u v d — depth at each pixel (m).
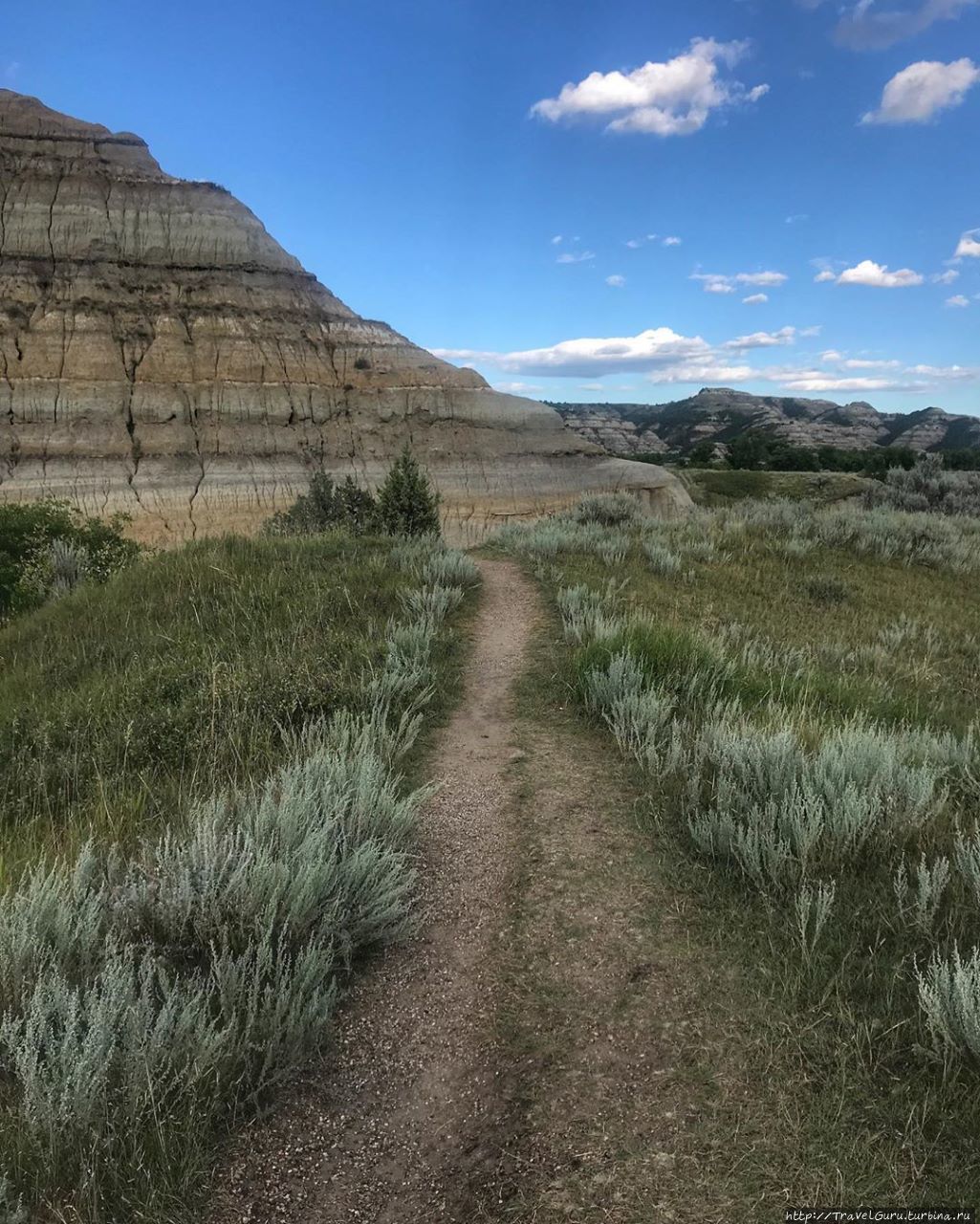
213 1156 2.32
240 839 3.74
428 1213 2.20
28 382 52.53
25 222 58.81
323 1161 2.36
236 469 54.41
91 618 10.05
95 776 5.36
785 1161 2.20
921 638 11.31
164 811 4.64
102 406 53.31
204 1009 2.67
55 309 55.78
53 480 50.31
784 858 3.52
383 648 7.75
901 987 2.79
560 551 15.45
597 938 3.33
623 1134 2.36
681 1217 2.08
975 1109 2.26
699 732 5.55
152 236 61.41
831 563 16.00
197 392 55.84
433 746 5.86
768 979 2.93
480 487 58.00
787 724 5.50
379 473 57.19
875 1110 2.32
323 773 4.52
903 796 4.12
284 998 2.67
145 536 49.47
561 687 7.10
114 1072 2.43
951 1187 2.07
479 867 4.04
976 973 2.57
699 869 3.78
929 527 19.69
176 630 8.88
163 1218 2.10
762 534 18.58
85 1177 2.07
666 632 7.43
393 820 4.12
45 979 2.76
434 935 3.50
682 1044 2.68
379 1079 2.68
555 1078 2.61
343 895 3.35
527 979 3.12
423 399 60.72
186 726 5.96
